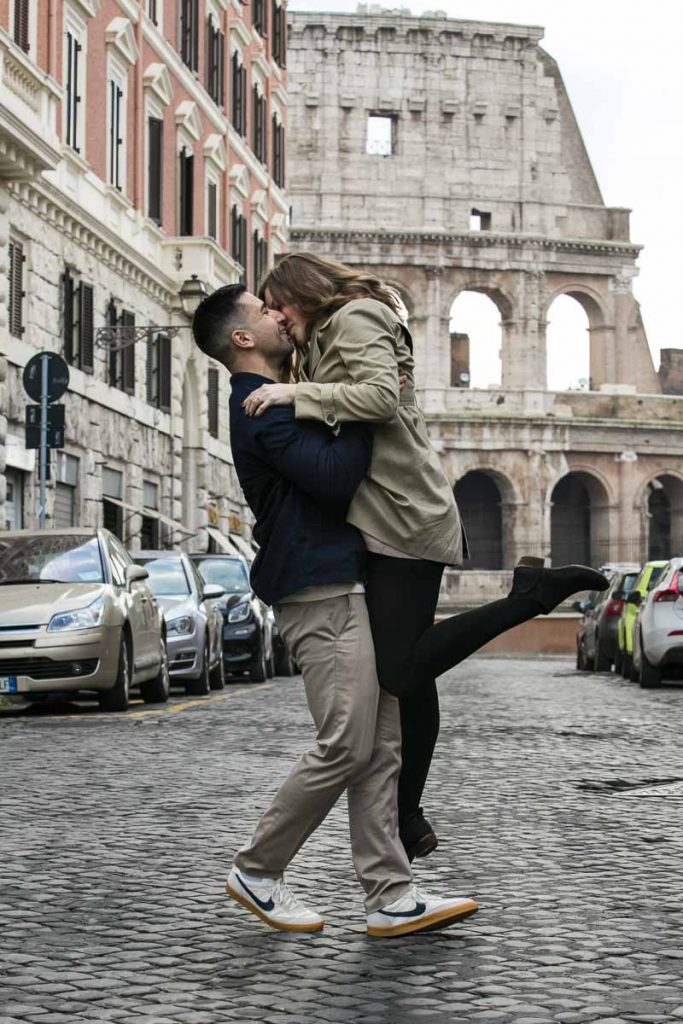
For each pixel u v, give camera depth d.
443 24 71.69
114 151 36.78
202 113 45.47
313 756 5.81
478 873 7.37
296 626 5.80
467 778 11.24
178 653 21.11
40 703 19.44
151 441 39.72
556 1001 5.00
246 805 9.66
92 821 8.98
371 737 5.78
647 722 16.64
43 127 29.94
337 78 71.25
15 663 16.33
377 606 5.73
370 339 5.65
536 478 69.94
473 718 17.20
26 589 17.05
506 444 69.69
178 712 17.58
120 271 36.78
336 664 5.73
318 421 5.63
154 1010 4.94
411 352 5.89
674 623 23.53
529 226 72.25
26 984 5.29
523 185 72.31
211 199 46.75
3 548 17.91
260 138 54.00
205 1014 4.88
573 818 9.22
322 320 5.86
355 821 5.96
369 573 5.79
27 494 29.81
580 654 35.91
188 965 5.53
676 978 5.32
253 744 13.59
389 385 5.58
